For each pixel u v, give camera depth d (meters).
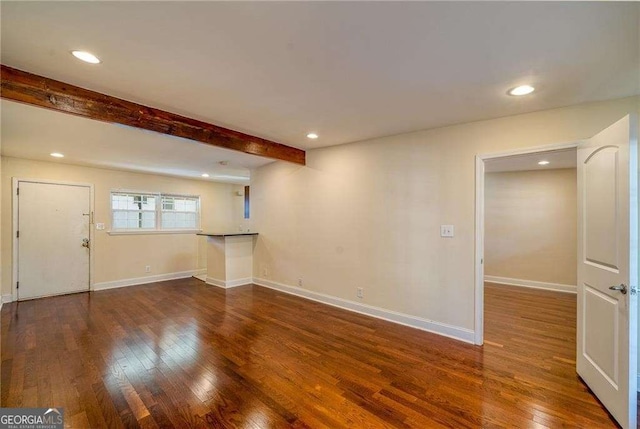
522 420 1.87
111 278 5.45
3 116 2.72
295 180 4.81
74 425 1.82
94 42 1.72
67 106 2.27
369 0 1.36
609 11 1.42
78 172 5.13
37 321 3.63
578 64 1.92
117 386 2.23
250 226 5.75
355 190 4.02
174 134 2.94
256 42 1.72
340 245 4.20
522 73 2.05
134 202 5.86
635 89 2.26
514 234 5.66
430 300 3.33
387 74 2.09
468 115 2.87
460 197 3.14
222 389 2.20
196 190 6.82
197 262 6.72
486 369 2.50
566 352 2.82
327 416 1.91
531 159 4.52
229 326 3.46
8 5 1.38
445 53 1.82
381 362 2.62
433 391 2.19
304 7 1.41
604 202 2.05
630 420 1.74
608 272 1.99
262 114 2.92
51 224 4.87
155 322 3.60
